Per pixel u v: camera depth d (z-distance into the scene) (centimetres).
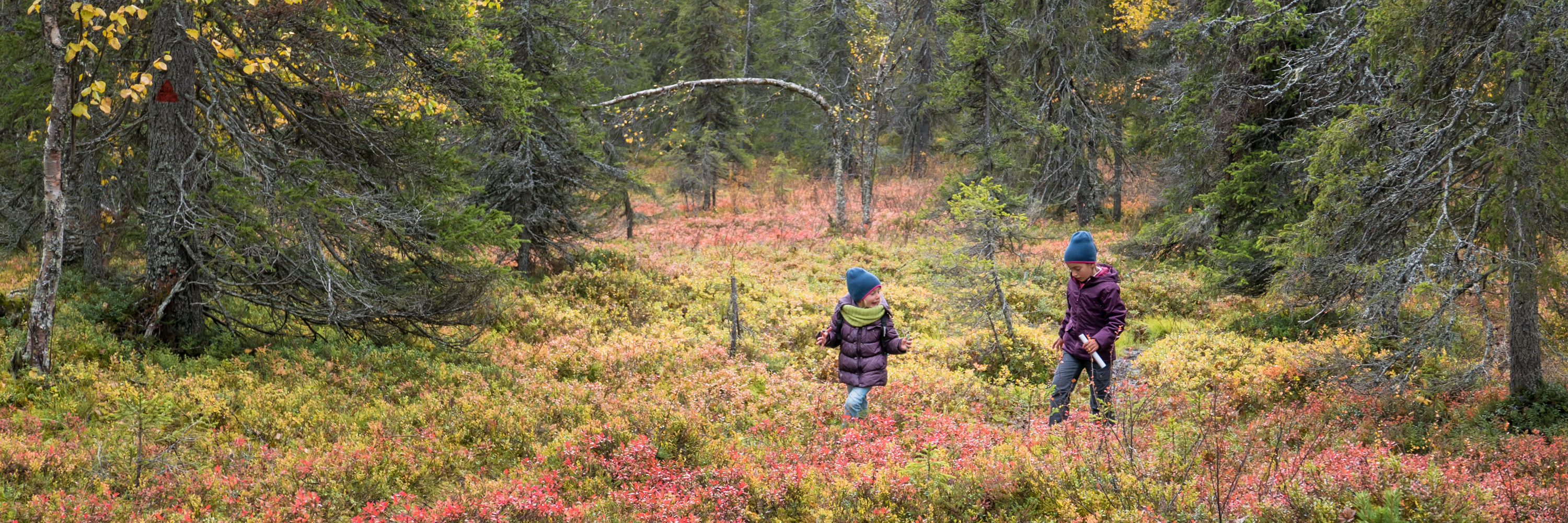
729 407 751
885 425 668
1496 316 892
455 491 566
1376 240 879
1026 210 1548
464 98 1020
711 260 1936
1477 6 761
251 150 896
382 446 625
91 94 759
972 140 2517
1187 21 1703
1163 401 773
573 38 1628
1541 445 661
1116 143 2462
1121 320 666
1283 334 1232
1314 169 921
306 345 973
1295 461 499
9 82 952
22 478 545
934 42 2600
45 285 751
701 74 3444
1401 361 885
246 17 886
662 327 1252
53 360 787
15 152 1168
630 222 2438
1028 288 1508
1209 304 1471
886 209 3080
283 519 493
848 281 724
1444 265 796
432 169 994
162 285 882
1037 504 484
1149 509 433
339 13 834
